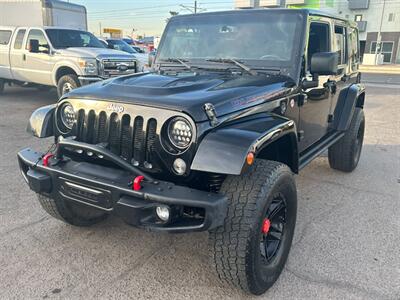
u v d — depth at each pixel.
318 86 4.00
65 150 3.05
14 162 5.63
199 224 2.42
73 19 14.40
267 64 3.55
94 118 2.91
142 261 3.23
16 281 2.92
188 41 4.00
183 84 2.98
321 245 3.54
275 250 2.96
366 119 9.93
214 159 2.41
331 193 4.82
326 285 2.96
